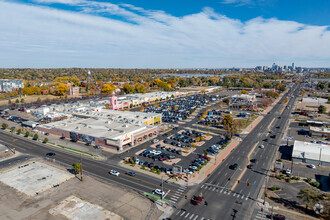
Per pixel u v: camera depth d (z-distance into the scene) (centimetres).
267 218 5866
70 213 5919
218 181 7788
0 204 6253
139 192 7025
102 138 10688
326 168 8900
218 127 14912
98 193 6912
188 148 10931
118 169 8575
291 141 12150
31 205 6238
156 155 9744
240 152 10500
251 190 7238
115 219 5712
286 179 7875
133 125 12781
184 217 5856
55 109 18250
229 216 5928
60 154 9962
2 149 10481
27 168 8531
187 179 7881
